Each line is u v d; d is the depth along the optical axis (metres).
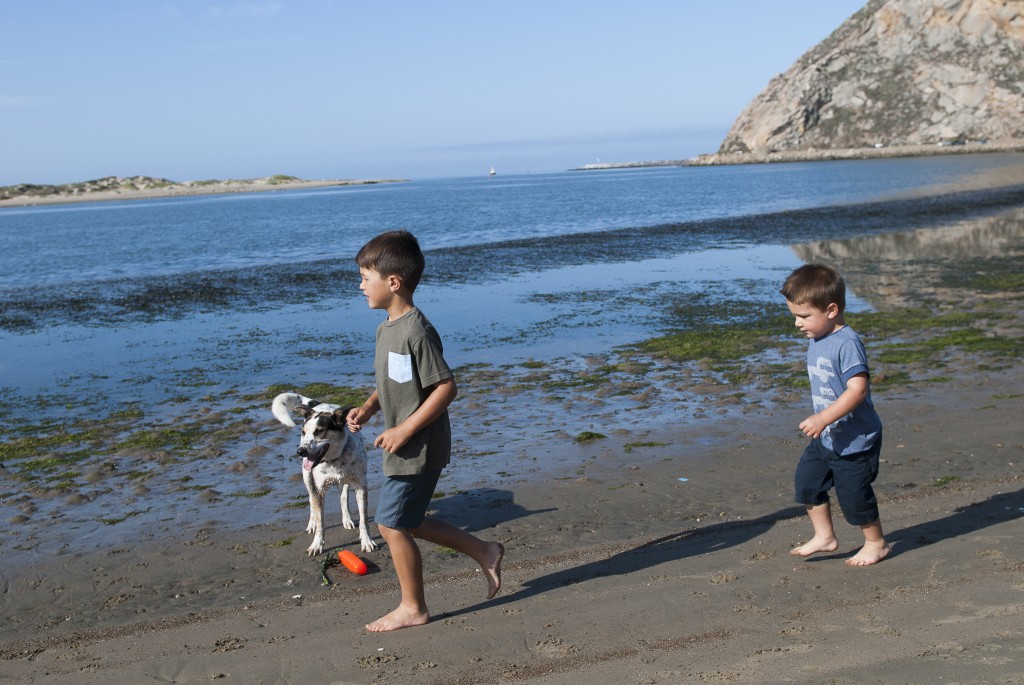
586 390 9.79
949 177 60.66
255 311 16.62
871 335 12.09
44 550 5.79
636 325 13.74
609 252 24.84
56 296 19.67
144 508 6.57
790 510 5.83
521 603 4.39
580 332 13.36
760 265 20.81
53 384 11.08
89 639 4.38
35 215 90.12
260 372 11.37
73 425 9.12
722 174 112.62
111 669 3.91
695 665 3.42
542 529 5.77
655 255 23.75
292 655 3.90
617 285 18.25
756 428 8.00
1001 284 15.94
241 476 7.27
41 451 8.22
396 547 4.06
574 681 3.39
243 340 13.69
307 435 5.48
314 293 18.75
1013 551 4.49
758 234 28.56
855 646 3.44
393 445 3.90
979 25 136.12
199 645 4.14
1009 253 20.45
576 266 21.88
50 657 4.16
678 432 8.00
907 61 143.88
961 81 133.12
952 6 139.38
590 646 3.72
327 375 11.07
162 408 9.69
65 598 5.00
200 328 14.92
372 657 3.79
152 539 5.93
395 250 3.98
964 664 3.16
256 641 4.14
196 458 7.80
